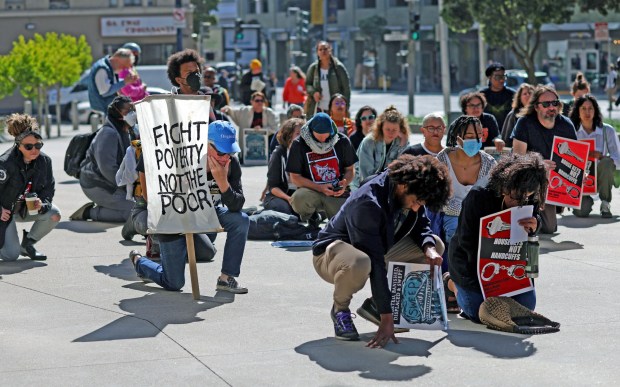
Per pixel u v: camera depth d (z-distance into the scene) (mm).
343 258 7121
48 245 11617
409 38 38375
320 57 18391
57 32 53656
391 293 7352
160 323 8023
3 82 32969
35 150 10281
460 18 38125
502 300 7711
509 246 7707
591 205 13469
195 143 8633
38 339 7582
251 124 21438
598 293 8992
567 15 36688
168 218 8703
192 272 8820
